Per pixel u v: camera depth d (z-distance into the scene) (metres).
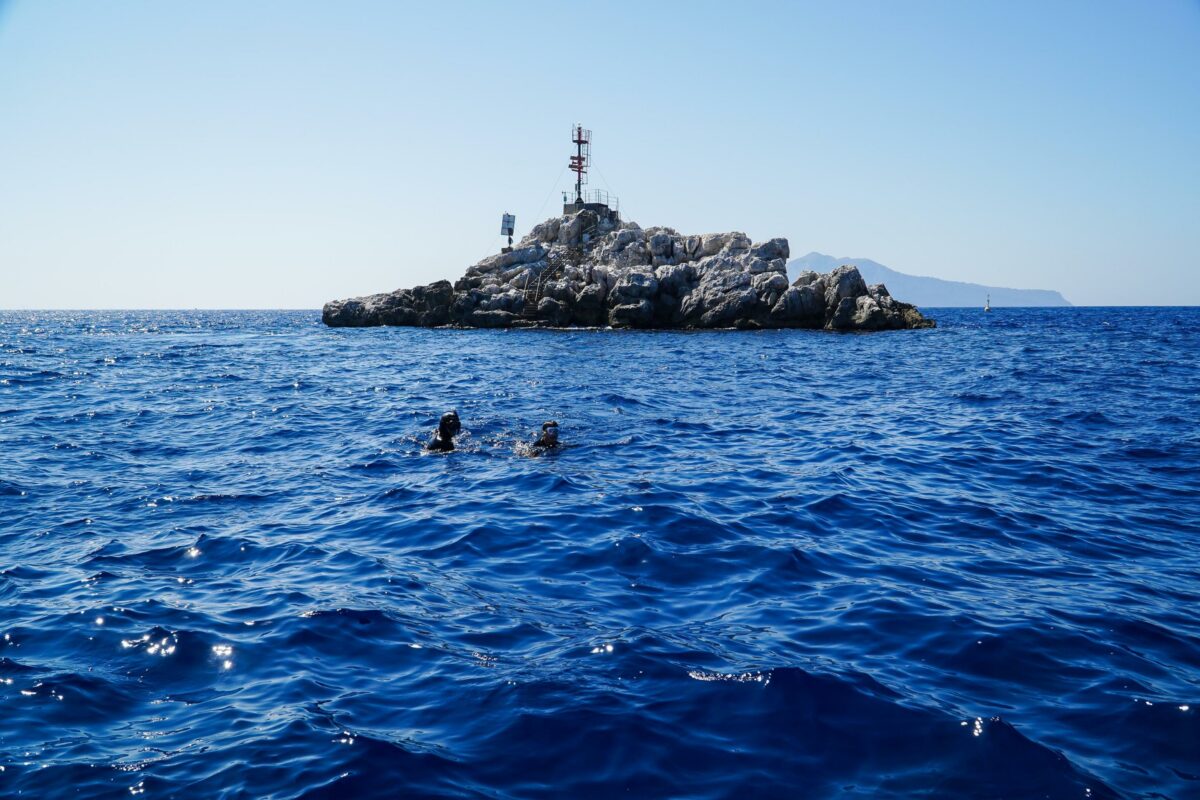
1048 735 5.10
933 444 16.11
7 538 9.79
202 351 45.50
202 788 4.58
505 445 15.78
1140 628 6.82
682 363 36.00
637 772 4.71
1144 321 100.62
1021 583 8.06
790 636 6.68
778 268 65.62
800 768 4.76
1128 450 15.20
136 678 6.04
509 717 5.33
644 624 6.95
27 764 4.83
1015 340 53.16
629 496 11.52
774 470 13.59
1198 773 4.70
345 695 5.71
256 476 13.34
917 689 5.72
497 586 8.02
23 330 80.56
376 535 9.88
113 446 16.05
